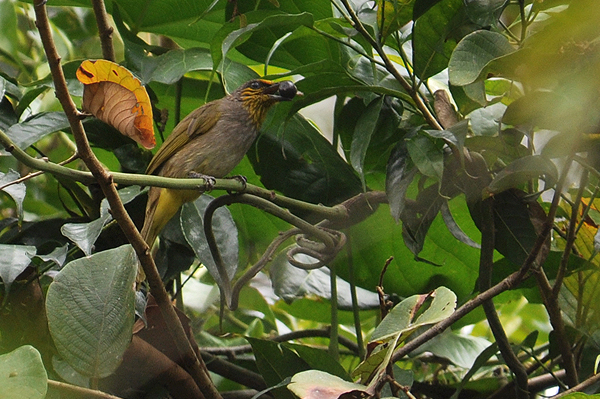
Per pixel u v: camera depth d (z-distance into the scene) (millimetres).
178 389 5547
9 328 5762
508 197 5895
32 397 3602
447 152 6070
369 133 5773
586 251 6566
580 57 4750
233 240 6238
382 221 7574
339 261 7961
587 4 4492
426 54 6031
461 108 6473
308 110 9062
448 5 5852
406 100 6031
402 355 5047
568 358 5934
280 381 5758
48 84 6645
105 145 7207
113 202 4203
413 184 7223
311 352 5727
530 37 4711
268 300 9305
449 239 7867
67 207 7891
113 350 4262
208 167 7707
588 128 5082
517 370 5988
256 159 7375
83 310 4277
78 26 9742
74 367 4188
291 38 7000
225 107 7762
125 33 7133
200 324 8438
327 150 7184
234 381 7430
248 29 5574
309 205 5879
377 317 8672
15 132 5934
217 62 6016
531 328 10297
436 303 4105
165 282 6809
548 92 4926
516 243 5875
